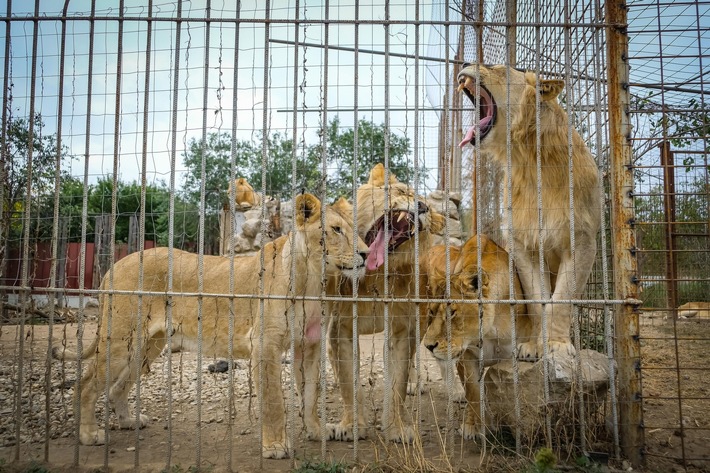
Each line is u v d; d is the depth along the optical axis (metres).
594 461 3.87
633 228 4.11
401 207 5.09
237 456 4.30
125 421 5.23
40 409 5.55
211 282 5.01
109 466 3.95
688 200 6.93
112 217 3.98
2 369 7.12
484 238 4.93
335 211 4.75
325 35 3.88
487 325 4.52
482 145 5.09
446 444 4.46
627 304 4.04
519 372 4.30
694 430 4.75
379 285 5.14
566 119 4.71
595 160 5.05
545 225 4.63
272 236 5.13
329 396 6.61
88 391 4.73
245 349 4.88
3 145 4.20
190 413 5.79
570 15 5.63
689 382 6.25
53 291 4.01
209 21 3.95
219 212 5.48
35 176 4.67
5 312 7.83
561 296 4.55
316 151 5.20
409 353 5.02
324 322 3.85
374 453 4.27
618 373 4.12
